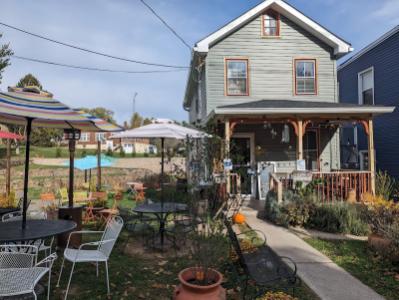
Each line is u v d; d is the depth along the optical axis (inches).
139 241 264.4
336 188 390.9
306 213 302.5
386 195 395.9
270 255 193.0
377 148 527.5
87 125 235.8
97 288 171.5
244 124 488.1
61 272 179.8
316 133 502.9
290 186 387.9
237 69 498.0
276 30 507.2
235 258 194.1
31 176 676.1
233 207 298.0
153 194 545.3
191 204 179.3
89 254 174.7
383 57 502.0
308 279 182.1
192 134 239.5
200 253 160.7
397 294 165.8
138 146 1755.7
